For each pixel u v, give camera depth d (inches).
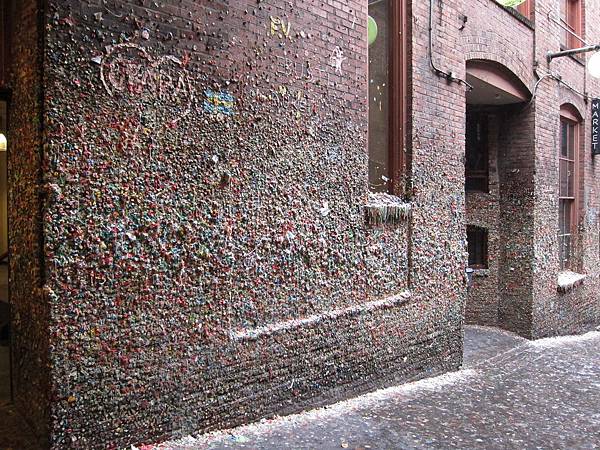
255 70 171.5
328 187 196.5
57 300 132.1
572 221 428.8
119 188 141.5
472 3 279.0
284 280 182.7
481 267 372.2
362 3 208.7
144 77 145.4
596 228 452.4
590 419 206.7
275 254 179.2
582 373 275.7
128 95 142.6
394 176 239.0
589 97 434.9
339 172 200.5
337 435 174.7
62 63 131.3
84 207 135.7
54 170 131.0
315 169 191.5
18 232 144.9
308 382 191.0
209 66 159.3
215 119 161.0
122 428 144.2
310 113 189.2
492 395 230.2
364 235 212.5
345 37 201.6
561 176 408.8
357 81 207.0
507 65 313.1
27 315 142.6
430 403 213.3
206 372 161.5
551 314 373.4
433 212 248.4
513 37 321.1
